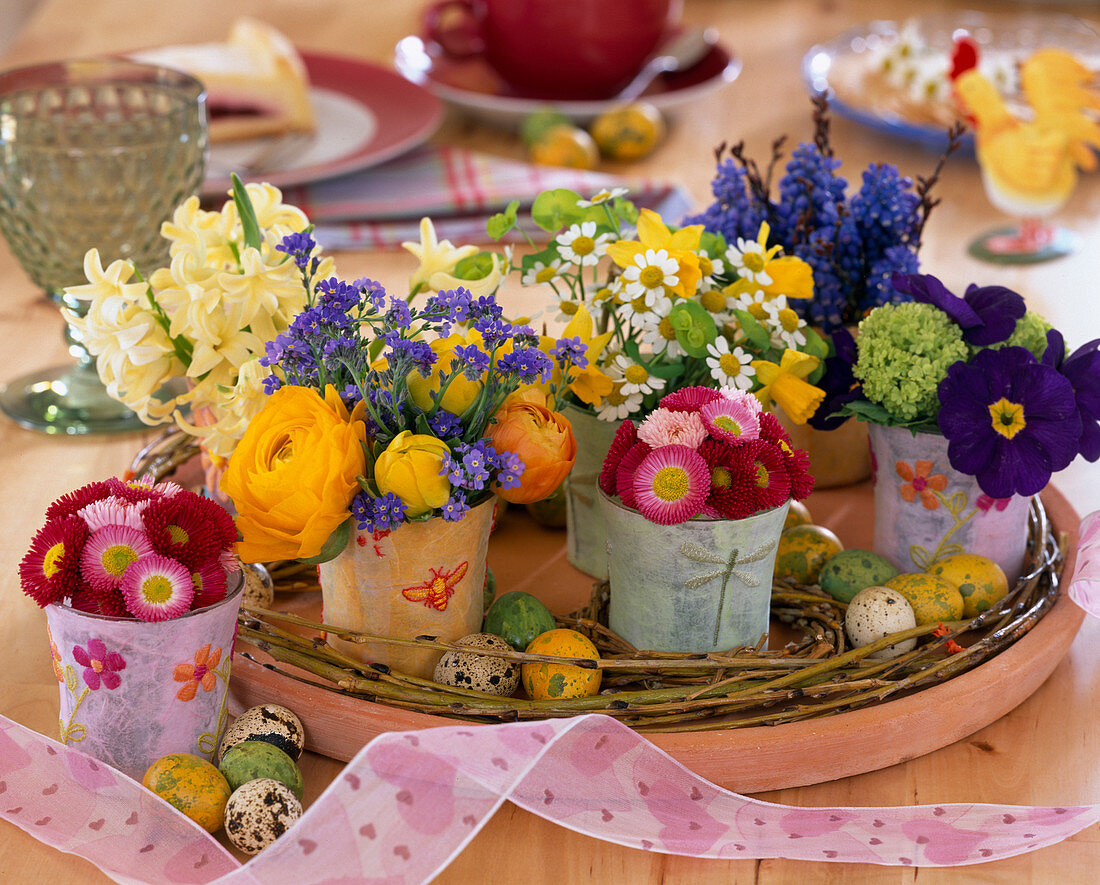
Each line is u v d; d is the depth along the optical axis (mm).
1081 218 1529
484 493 941
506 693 941
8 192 1181
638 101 1639
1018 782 929
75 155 1167
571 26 1561
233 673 945
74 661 898
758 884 881
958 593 988
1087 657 1008
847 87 1694
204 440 1009
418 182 1426
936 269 1374
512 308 1272
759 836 894
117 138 1258
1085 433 978
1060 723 962
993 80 1512
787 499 942
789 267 1009
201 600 899
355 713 922
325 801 856
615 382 989
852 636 976
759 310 990
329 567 956
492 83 1721
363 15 2189
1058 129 1357
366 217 1359
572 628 995
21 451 1161
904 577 995
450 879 880
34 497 1113
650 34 1603
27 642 1007
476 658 937
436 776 867
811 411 995
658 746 908
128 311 997
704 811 902
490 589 1020
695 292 989
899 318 991
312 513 895
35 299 1358
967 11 2158
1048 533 1051
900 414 993
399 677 935
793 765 918
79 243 1201
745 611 964
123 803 887
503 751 870
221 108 1496
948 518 1017
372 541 933
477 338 925
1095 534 994
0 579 1048
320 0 2268
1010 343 1006
